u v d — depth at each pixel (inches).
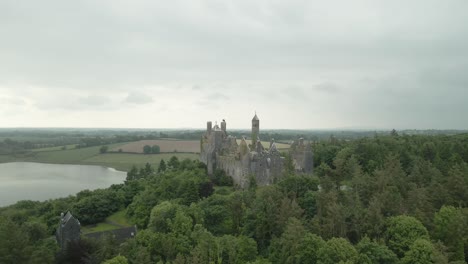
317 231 4005.9
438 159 6628.9
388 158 6230.3
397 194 4709.6
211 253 3875.5
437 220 4178.2
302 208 4682.6
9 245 3676.2
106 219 6176.2
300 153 6879.9
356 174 5408.5
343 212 4109.3
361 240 3806.6
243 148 6378.0
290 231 3767.2
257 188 5792.3
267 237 4330.7
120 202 6584.6
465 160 7111.2
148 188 6545.3
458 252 3890.3
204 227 4667.8
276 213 4340.6
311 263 3587.6
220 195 5408.5
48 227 5595.5
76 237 4889.3
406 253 3646.7
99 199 6299.2
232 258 3878.0
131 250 4200.3
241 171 6299.2
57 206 6294.3
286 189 4975.4
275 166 6535.4
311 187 5113.2
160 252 4143.7
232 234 4687.5
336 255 3469.5
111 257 4094.5
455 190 4953.3
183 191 5772.6
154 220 4736.7
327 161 7637.8
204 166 7372.1
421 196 4574.3
